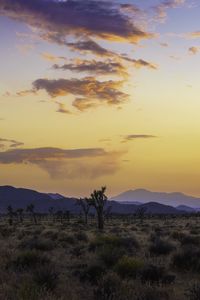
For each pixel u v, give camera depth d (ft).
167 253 73.92
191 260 57.11
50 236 117.70
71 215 467.93
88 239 108.47
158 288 42.39
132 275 49.55
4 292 38.29
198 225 229.25
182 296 41.60
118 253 62.80
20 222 341.41
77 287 44.86
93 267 50.60
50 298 36.19
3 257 61.16
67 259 67.00
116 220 374.22
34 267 53.16
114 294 38.24
